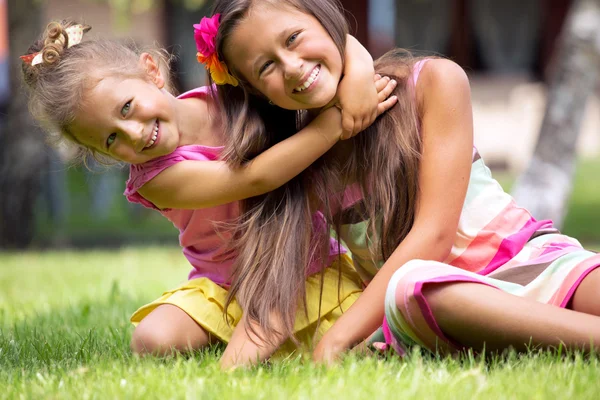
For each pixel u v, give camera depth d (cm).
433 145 405
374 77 407
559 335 343
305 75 380
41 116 412
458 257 408
